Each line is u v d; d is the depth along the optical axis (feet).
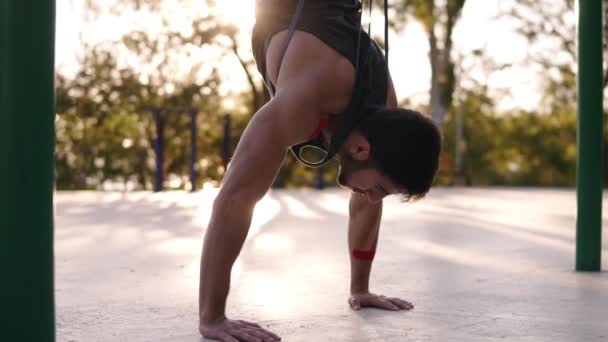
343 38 6.08
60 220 19.56
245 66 55.21
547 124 66.08
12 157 3.98
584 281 9.43
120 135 58.29
